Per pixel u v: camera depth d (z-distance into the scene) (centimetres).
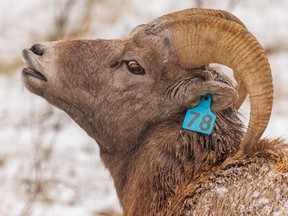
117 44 1753
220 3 4566
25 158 3294
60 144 3491
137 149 1755
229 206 1543
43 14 4647
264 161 1608
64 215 2833
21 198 2919
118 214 2864
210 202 1570
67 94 1775
